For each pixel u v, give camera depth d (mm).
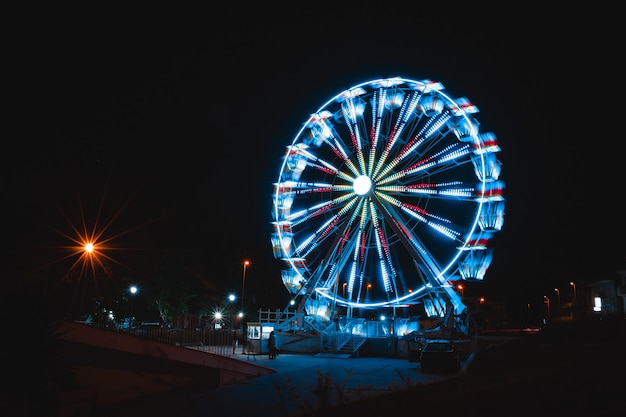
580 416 5965
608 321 16297
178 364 18750
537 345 15094
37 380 12062
